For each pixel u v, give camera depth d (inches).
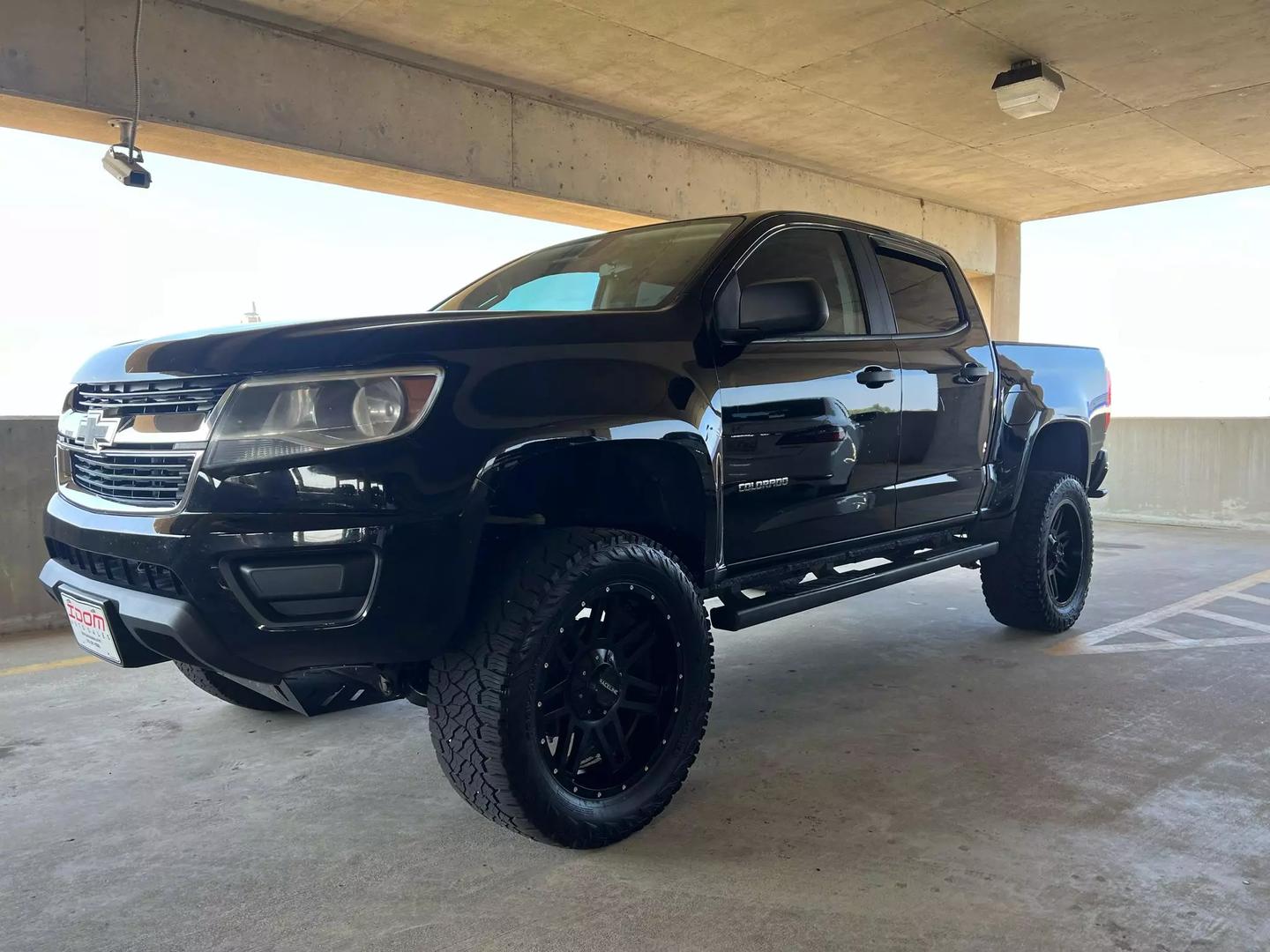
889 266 137.2
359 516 75.9
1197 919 76.0
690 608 96.8
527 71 268.4
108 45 209.9
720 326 104.9
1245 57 270.5
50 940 75.9
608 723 93.1
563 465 96.1
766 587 116.0
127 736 125.9
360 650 78.1
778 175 372.8
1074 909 77.9
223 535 74.9
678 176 333.7
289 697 89.0
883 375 126.3
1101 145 358.9
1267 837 91.0
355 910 80.1
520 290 126.1
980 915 77.2
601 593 88.7
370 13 228.4
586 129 303.7
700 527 101.0
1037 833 92.2
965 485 146.2
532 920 77.9
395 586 77.0
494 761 83.8
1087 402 178.9
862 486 123.9
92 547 84.7
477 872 86.8
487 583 88.4
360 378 77.9
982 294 508.4
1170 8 236.1
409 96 260.7
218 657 76.6
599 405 88.7
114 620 86.0
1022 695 137.6
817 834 93.0
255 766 114.7
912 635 177.2
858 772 109.0
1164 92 299.6
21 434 189.6
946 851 88.8
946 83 286.5
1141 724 124.5
